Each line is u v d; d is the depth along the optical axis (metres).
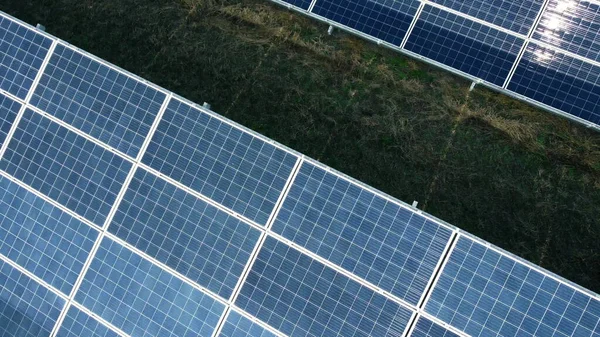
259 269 12.70
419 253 12.00
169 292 13.08
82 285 13.52
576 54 13.64
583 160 14.70
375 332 12.08
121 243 13.41
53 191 13.83
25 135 14.10
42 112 14.05
